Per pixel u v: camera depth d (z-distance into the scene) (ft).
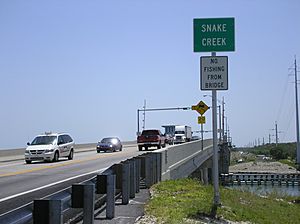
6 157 126.31
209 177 170.40
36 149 106.93
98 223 31.89
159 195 47.11
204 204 40.57
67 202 25.75
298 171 305.32
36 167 90.38
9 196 46.32
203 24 39.11
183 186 55.67
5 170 82.69
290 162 395.34
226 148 256.52
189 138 257.34
